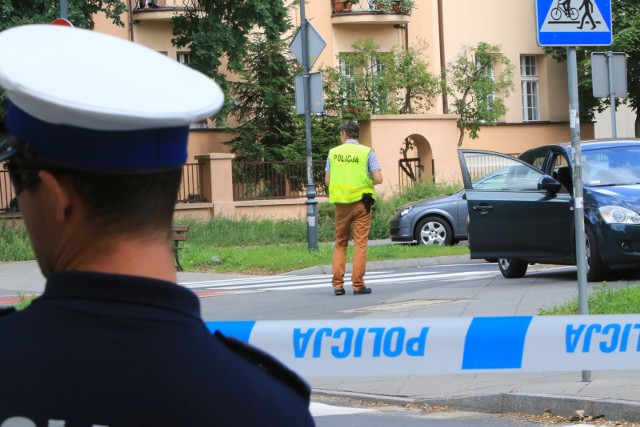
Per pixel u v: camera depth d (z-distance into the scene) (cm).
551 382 1261
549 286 2150
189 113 234
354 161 2252
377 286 2494
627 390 1181
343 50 5706
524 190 2264
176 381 235
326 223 4441
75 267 251
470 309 1850
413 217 3750
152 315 240
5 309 253
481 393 1235
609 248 2094
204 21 4612
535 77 6303
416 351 855
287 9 4897
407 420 1185
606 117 6625
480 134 5981
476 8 6041
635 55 6106
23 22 3891
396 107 5419
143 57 249
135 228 249
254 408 240
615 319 870
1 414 228
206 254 3325
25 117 238
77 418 229
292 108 5088
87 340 235
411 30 5884
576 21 1275
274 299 2277
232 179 4725
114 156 238
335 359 855
